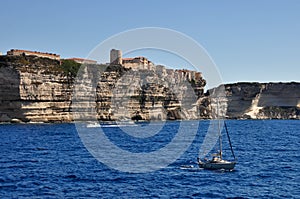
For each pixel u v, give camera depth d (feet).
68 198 106.83
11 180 130.82
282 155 214.69
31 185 122.93
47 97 525.75
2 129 421.18
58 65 563.07
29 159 187.01
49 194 111.14
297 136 400.88
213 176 142.31
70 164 169.68
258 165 171.63
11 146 254.68
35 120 518.78
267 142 317.01
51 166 163.84
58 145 263.08
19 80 493.77
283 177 141.18
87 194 111.96
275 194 114.52
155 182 130.62
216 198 110.11
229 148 258.98
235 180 135.23
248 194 114.73
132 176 140.67
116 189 119.14
